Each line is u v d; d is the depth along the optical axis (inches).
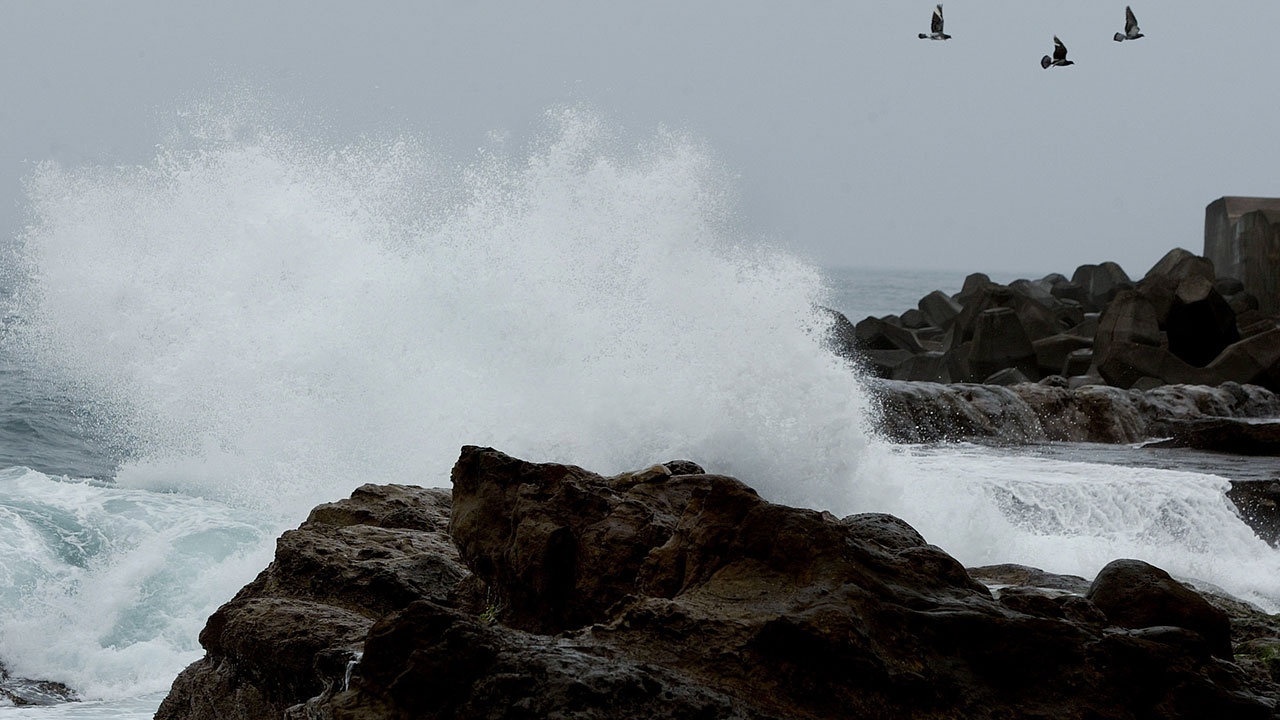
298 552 919.0
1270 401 3270.2
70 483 1764.3
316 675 745.0
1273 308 5073.8
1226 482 2047.2
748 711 514.3
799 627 537.3
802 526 611.8
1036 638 569.6
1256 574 1806.1
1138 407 2957.7
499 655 518.9
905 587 609.0
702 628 557.6
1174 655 568.7
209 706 840.9
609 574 738.8
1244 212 5831.7
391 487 1139.9
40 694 1231.5
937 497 1770.4
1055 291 6274.6
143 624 1384.1
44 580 1422.2
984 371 3858.3
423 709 515.2
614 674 507.5
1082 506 1961.1
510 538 794.2
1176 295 3941.9
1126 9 1616.6
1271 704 555.8
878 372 4212.6
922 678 538.6
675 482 857.5
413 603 544.4
